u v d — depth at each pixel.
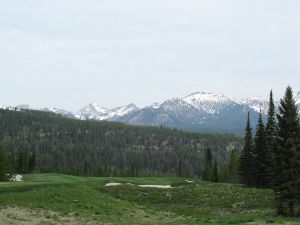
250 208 56.22
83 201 47.59
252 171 84.56
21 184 55.78
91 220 38.19
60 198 46.84
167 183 82.44
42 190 49.03
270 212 51.38
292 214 49.03
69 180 87.31
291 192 49.06
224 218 46.72
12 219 34.84
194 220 43.38
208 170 147.00
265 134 83.44
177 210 57.12
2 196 45.25
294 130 51.22
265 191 62.16
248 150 89.06
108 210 45.88
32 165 165.25
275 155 51.56
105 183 71.62
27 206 41.88
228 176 127.12
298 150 50.47
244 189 64.56
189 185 71.94
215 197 61.28
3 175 101.56
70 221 36.62
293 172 49.72
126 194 64.69
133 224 36.75
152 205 60.09
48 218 37.19
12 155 154.62
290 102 51.91
